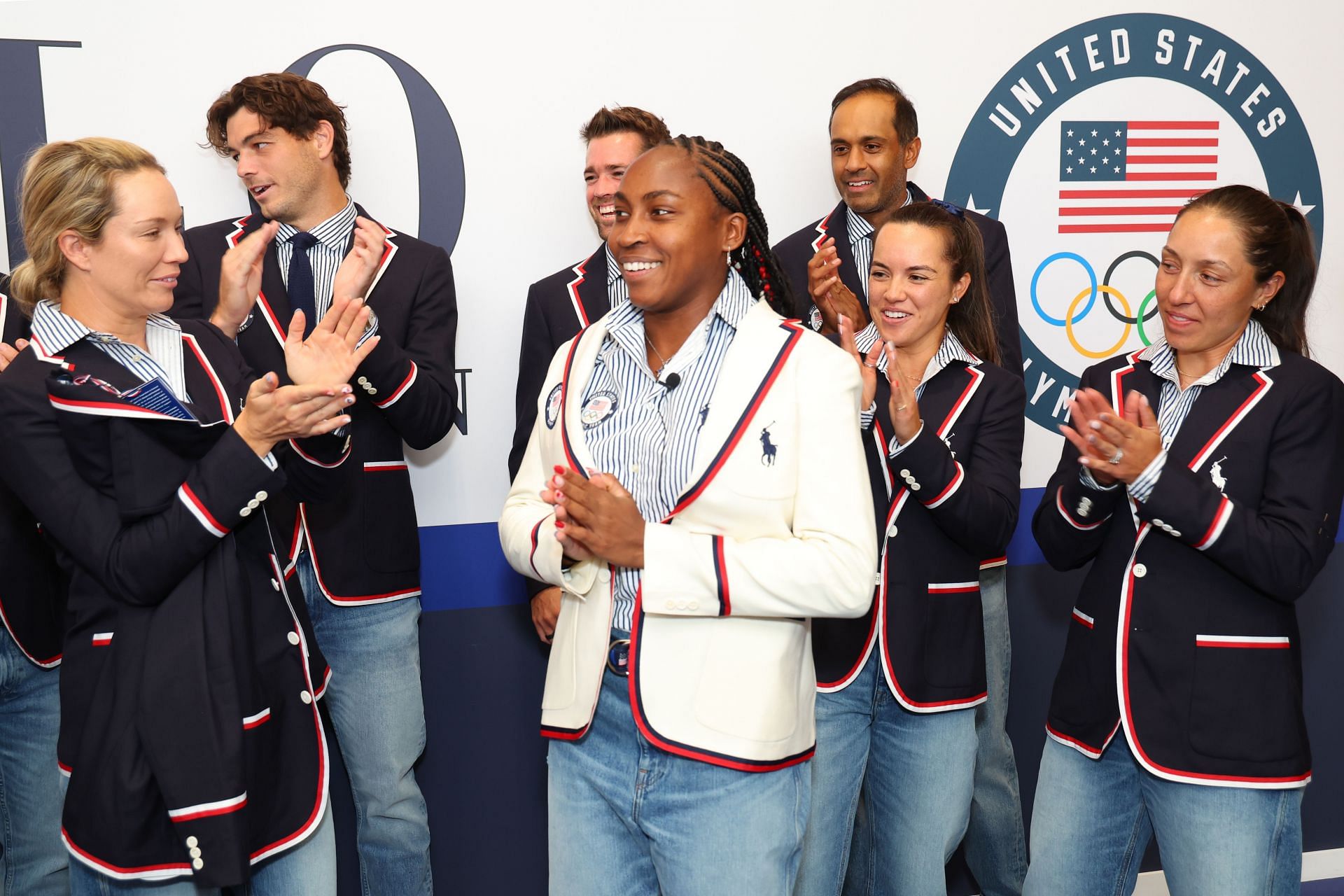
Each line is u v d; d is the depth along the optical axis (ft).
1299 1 10.36
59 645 7.54
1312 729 10.77
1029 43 9.80
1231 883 6.12
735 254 5.53
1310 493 6.06
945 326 7.73
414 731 8.45
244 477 5.14
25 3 7.86
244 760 5.32
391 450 8.25
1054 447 10.27
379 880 8.58
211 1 8.20
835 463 4.95
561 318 8.39
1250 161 10.44
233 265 6.75
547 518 5.38
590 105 8.98
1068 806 6.67
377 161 8.66
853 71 9.47
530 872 9.52
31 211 5.37
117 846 5.24
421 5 8.59
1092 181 10.11
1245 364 6.38
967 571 7.42
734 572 4.76
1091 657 6.58
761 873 4.97
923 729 7.29
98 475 5.18
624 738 5.18
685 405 5.08
